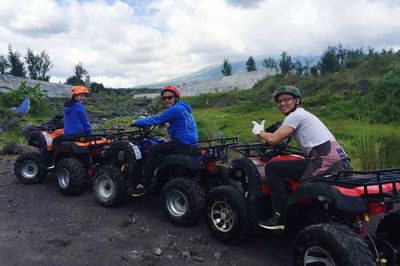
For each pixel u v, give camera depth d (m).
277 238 5.13
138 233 5.39
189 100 32.72
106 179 6.52
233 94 31.14
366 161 7.38
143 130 7.00
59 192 7.45
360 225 3.71
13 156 11.43
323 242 3.46
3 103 23.30
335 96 18.94
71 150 7.25
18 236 5.32
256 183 4.65
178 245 4.97
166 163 5.71
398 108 13.83
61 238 5.23
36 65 64.31
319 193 3.71
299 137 4.25
